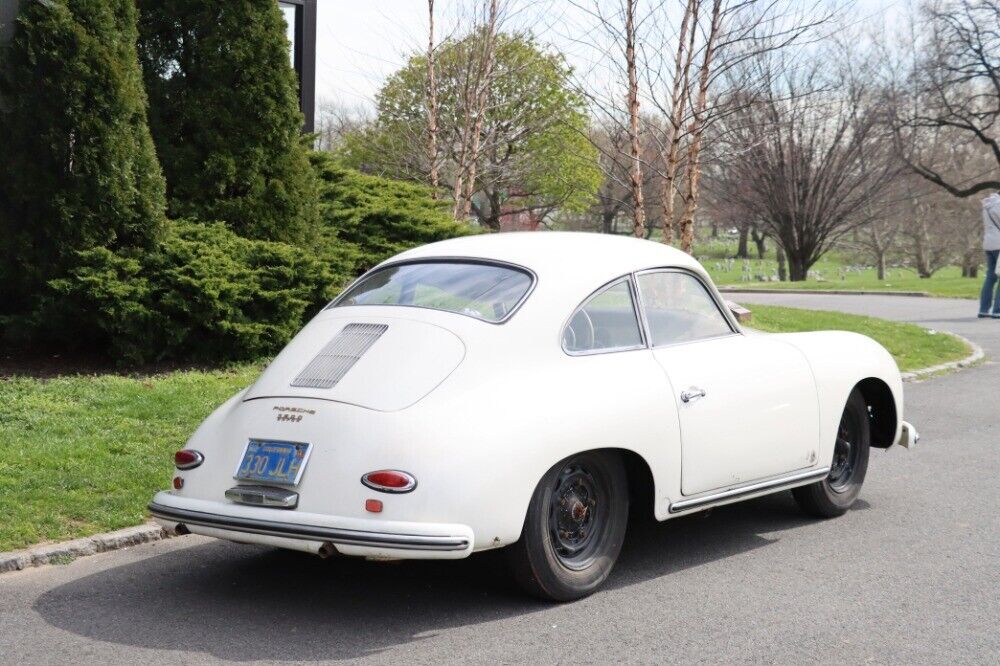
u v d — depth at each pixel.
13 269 9.41
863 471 6.69
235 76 10.95
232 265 10.01
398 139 23.20
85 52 9.28
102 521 5.85
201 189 10.89
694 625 4.62
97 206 9.43
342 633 4.51
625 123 16.69
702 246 106.56
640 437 5.04
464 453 4.39
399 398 4.55
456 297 5.12
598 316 5.23
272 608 4.82
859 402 6.61
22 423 7.46
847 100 44.94
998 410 10.66
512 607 4.84
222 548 5.78
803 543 5.98
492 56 18.80
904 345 15.40
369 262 12.99
